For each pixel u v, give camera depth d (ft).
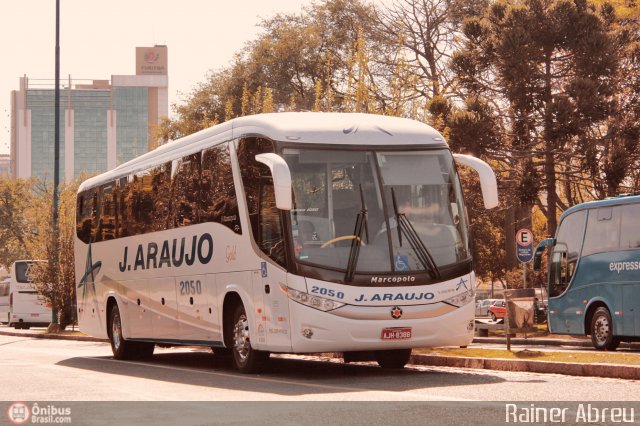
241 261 49.93
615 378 45.21
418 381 44.47
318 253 45.50
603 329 80.69
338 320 45.06
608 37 124.06
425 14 161.17
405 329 45.85
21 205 345.31
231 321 52.75
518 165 129.49
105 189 74.13
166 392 40.34
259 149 48.29
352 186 46.65
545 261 131.75
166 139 164.35
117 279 70.33
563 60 132.57
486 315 206.90
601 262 81.15
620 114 126.00
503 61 128.47
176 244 59.26
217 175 53.36
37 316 171.12
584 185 131.44
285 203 43.24
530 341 101.71
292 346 45.37
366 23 175.22
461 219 48.29
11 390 41.83
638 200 77.92
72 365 61.77
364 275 45.52
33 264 137.69
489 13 134.21
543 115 125.59
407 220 46.80
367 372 51.42
